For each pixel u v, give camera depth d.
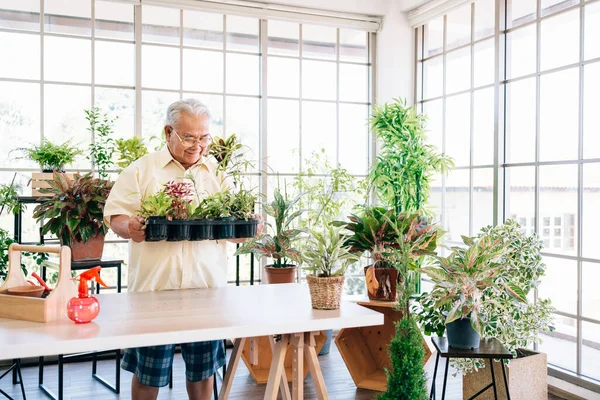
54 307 2.09
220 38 4.98
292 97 5.23
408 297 2.26
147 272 2.69
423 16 5.16
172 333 1.93
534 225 4.01
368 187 5.05
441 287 2.98
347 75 5.44
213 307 2.35
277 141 5.18
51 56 4.51
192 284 2.78
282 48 5.18
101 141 4.61
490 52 4.46
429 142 5.19
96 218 3.63
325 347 4.76
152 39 4.77
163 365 2.55
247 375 4.28
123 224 2.58
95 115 4.48
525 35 4.10
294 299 2.55
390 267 3.90
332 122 5.39
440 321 3.09
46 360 4.46
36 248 2.24
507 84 4.25
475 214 4.60
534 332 3.33
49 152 3.99
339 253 2.40
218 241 2.87
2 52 4.38
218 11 4.85
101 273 4.69
